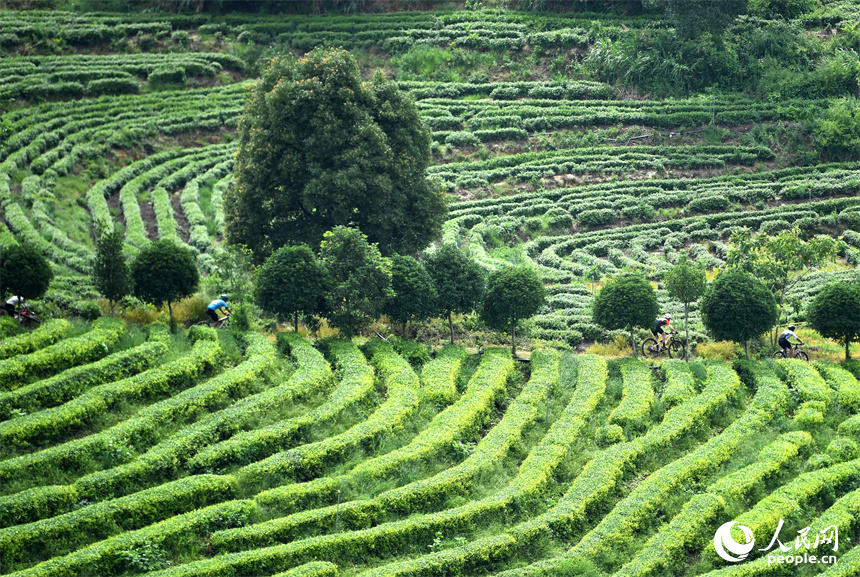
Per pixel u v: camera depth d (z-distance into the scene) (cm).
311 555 3031
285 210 5297
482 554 3073
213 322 4872
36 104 8500
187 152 8331
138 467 3353
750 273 5084
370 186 5225
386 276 4725
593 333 5278
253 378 4097
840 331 4597
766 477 3516
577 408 4041
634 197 7912
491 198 8000
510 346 5016
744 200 7925
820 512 3400
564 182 8225
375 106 5428
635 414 3988
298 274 4625
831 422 3988
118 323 4453
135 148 8175
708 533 3212
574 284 6306
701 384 4350
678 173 8350
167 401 3812
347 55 5419
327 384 4181
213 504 3288
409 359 4594
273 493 3284
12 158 7306
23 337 4134
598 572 3050
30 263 4528
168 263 4616
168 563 2962
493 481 3550
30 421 3534
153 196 7500
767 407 4034
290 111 5191
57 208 6900
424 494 3372
